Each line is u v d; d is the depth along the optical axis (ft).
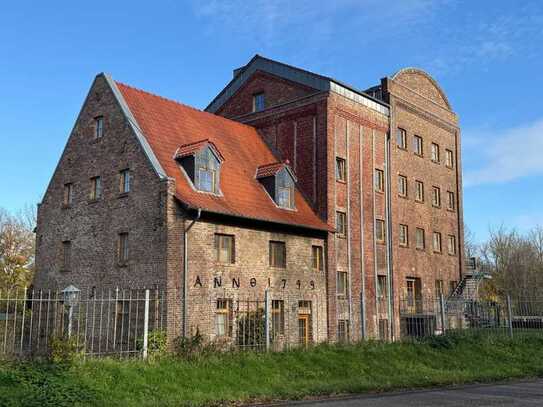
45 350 44.96
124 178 78.23
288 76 100.83
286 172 88.94
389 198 104.37
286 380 48.44
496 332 73.72
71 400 35.99
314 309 86.48
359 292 95.04
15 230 167.53
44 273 87.45
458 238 126.52
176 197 71.10
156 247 70.79
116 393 39.22
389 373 54.65
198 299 71.10
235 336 65.00
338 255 92.12
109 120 81.82
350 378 51.01
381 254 101.09
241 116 106.93
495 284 199.72
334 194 92.94
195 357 49.16
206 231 73.56
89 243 81.15
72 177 86.28
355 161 98.27
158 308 68.23
